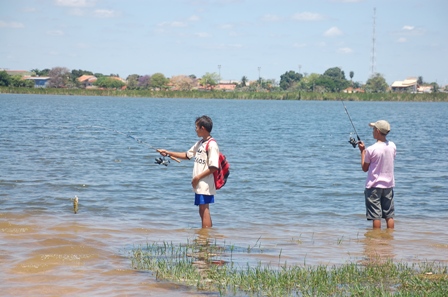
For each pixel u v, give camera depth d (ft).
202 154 32.68
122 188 47.44
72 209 38.68
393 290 22.24
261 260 26.76
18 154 69.05
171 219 36.42
